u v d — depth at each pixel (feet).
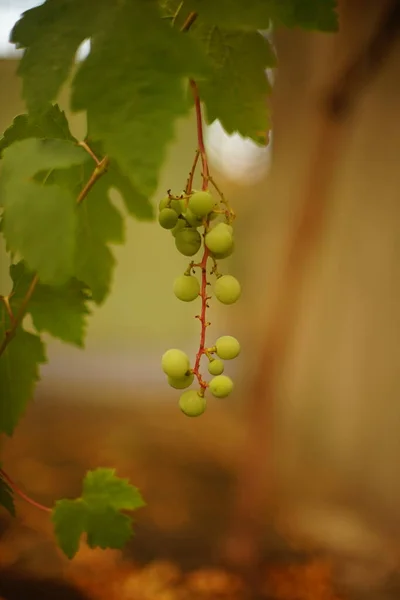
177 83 1.74
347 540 4.59
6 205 1.85
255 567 4.15
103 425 8.14
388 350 5.16
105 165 1.95
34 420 8.20
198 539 4.52
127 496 2.13
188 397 2.03
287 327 4.94
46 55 1.86
